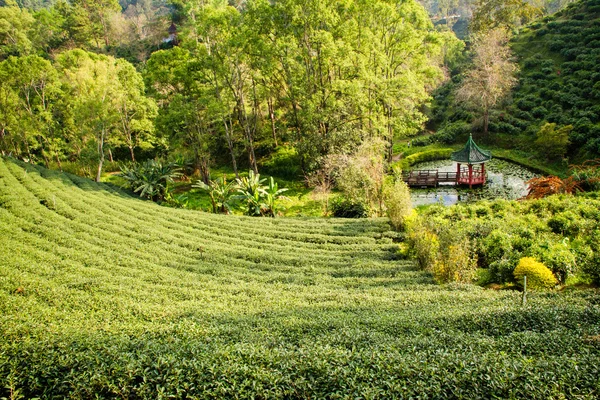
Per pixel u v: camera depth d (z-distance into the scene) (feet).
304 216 88.48
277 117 142.92
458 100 154.20
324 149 110.32
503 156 129.49
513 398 20.38
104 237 64.44
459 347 26.86
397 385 21.83
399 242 67.77
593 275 45.70
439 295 40.70
